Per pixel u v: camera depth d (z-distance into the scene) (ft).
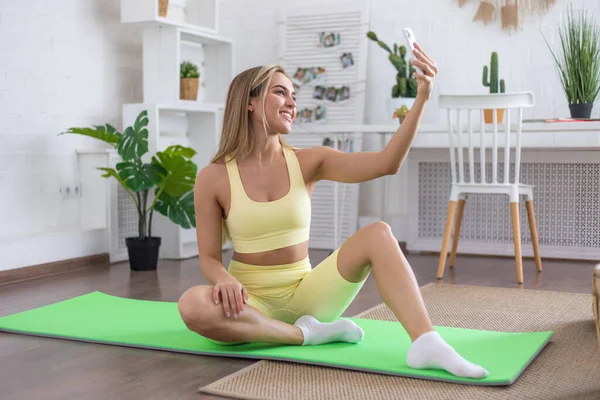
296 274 7.62
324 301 7.52
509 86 15.88
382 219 15.80
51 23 13.96
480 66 16.14
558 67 15.46
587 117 13.71
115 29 15.52
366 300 10.54
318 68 17.34
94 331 8.48
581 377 6.61
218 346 7.68
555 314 9.45
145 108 14.60
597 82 14.74
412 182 15.75
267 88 7.42
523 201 15.14
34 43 13.60
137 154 13.16
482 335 8.12
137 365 7.21
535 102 15.67
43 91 13.79
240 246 7.59
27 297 10.96
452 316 9.37
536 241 13.24
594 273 6.20
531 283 11.99
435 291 11.23
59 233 13.38
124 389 6.46
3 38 12.98
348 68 17.07
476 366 6.40
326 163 7.64
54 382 6.69
